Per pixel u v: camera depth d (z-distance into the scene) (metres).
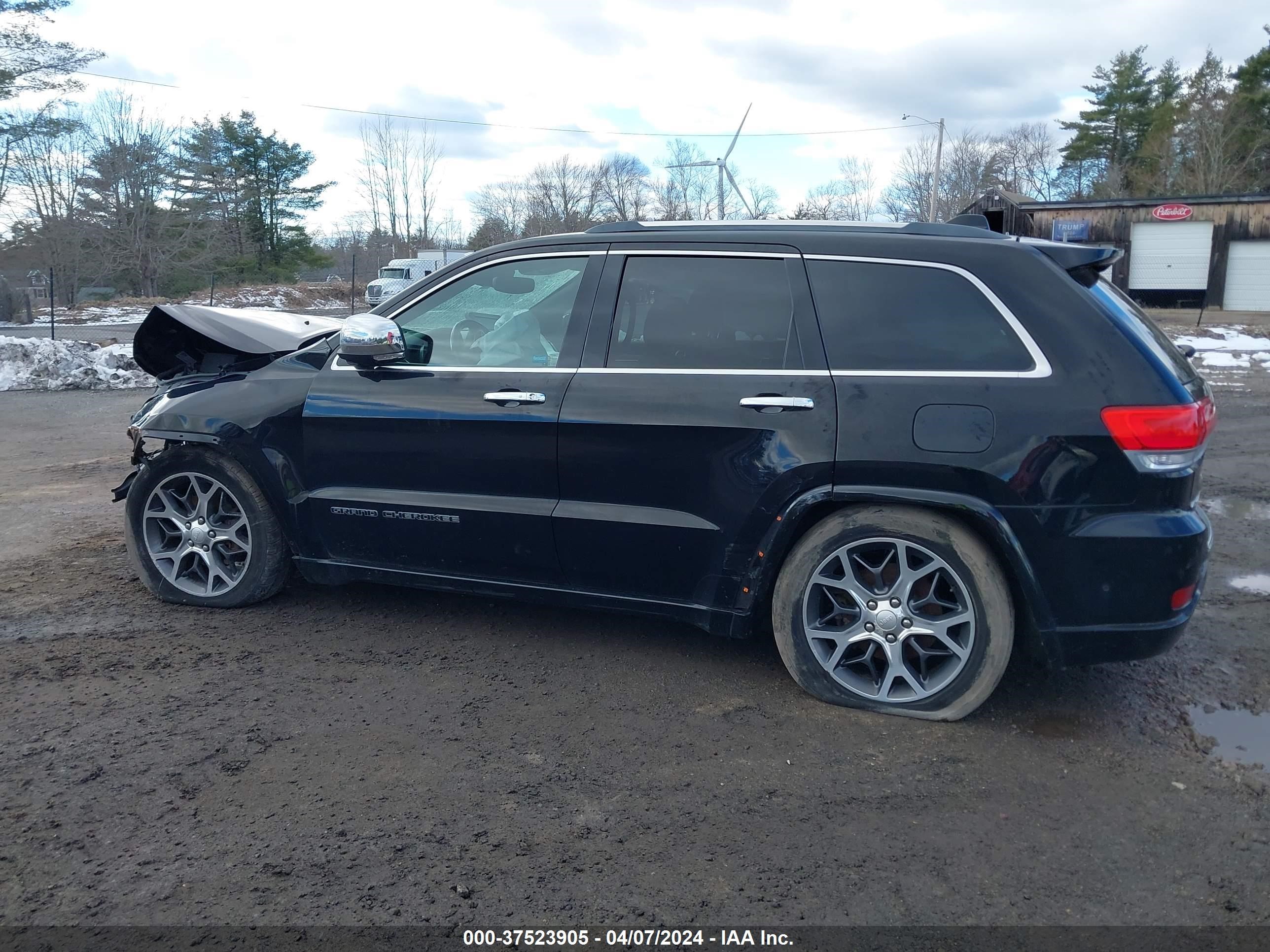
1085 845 2.80
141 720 3.48
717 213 44.81
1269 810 2.99
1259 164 49.16
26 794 2.97
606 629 4.46
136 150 46.81
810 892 2.58
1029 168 61.78
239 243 56.84
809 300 3.64
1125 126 62.72
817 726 3.52
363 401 4.20
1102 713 3.65
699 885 2.60
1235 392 13.02
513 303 4.11
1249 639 4.40
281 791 3.03
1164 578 3.23
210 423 4.41
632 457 3.76
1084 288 3.41
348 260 64.12
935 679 3.56
